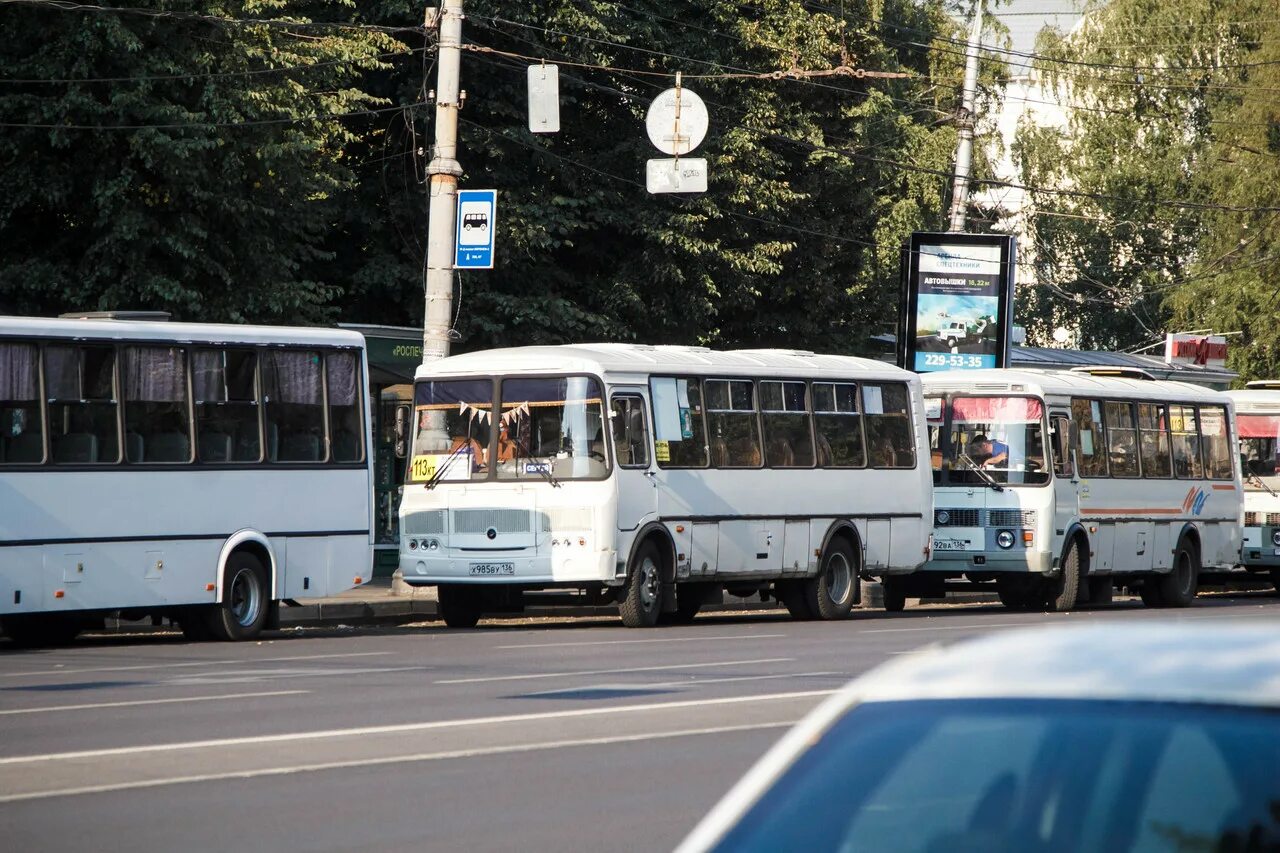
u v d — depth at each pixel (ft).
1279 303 401.49
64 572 151.33
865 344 324.60
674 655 142.31
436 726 95.61
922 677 27.12
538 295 265.34
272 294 215.51
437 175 195.31
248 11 214.90
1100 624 28.86
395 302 272.31
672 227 267.80
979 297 317.01
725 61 284.61
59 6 194.39
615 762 84.33
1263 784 23.63
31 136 200.54
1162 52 496.64
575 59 263.70
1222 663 25.68
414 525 182.29
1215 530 257.96
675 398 185.68
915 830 24.99
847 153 303.89
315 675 124.16
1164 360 422.00
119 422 156.25
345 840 65.62
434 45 215.72
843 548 204.95
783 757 26.86
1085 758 24.76
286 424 169.27
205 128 200.23
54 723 96.37
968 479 221.66
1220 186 415.23
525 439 179.11
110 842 64.85
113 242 201.87
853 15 312.09
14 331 149.89
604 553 175.22
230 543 163.32
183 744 88.58
